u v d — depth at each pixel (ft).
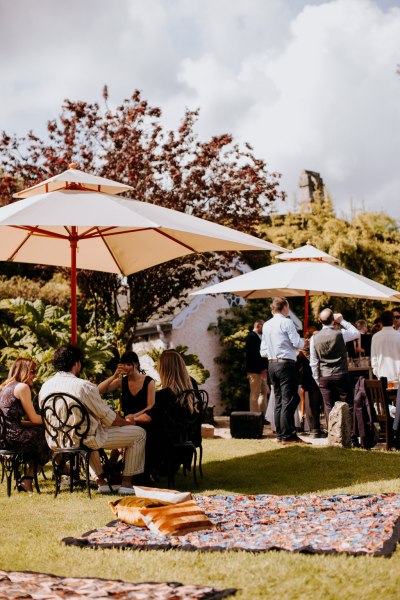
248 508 21.88
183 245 29.89
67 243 31.96
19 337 41.42
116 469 26.40
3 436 24.61
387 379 36.68
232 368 67.31
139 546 17.35
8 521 20.67
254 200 55.98
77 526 19.97
